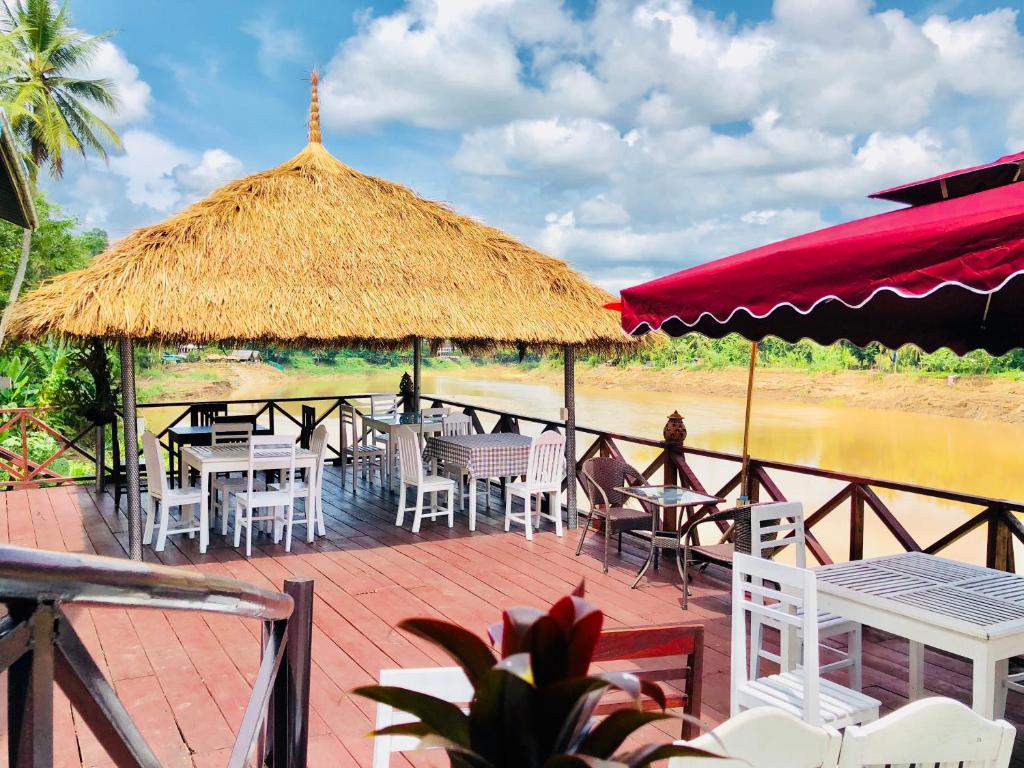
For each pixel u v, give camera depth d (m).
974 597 3.15
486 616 4.96
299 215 7.27
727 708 3.76
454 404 10.41
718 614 5.12
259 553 6.45
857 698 3.02
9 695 0.77
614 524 5.96
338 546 6.69
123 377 6.00
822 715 2.88
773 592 3.05
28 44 25.75
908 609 3.02
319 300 6.60
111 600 0.92
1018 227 2.50
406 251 7.46
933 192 3.85
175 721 3.57
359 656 4.33
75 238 27.52
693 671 2.15
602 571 6.04
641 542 6.93
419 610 5.08
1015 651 2.85
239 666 4.20
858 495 5.16
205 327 6.04
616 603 5.30
